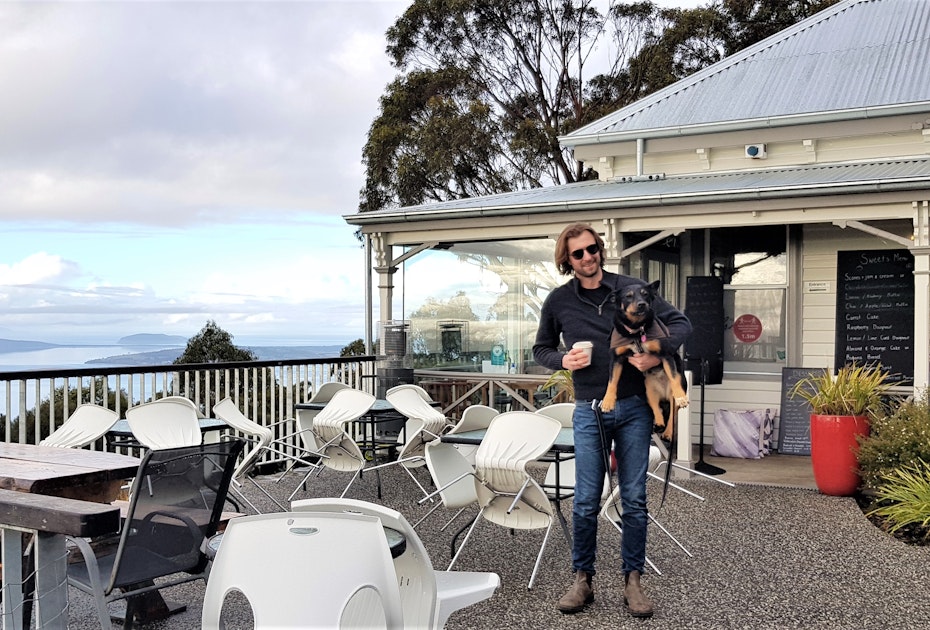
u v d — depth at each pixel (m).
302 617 2.44
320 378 9.89
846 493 7.43
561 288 4.51
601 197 8.97
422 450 7.31
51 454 4.17
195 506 3.70
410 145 23.05
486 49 24.70
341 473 8.96
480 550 5.76
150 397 8.29
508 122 24.08
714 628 4.25
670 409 4.30
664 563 5.41
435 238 10.11
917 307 7.66
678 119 11.81
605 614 4.46
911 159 9.96
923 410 7.04
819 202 8.09
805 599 4.69
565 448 5.34
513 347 9.95
